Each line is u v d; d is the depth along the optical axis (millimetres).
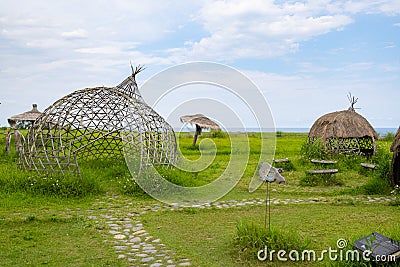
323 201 10703
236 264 6020
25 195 10516
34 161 12281
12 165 14648
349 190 11906
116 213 9297
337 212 9430
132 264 6078
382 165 12766
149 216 9078
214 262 6109
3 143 23797
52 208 9617
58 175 11367
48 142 12688
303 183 13234
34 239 7312
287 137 42781
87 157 15406
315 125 19875
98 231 7848
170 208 9898
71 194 10758
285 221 8594
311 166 16781
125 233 7750
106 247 6898
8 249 6758
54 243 7102
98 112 13742
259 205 10258
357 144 19312
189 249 6754
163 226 8289
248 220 8734
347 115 19016
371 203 10422
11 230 7820
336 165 16203
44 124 12648
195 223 8539
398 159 11672
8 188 10805
